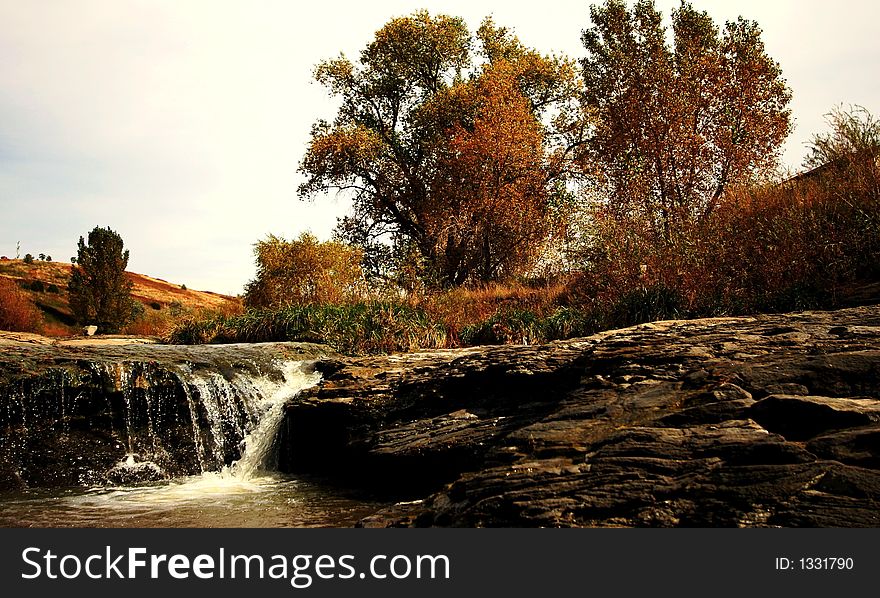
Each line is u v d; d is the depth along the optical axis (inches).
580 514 203.8
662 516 194.2
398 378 429.4
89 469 410.6
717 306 490.3
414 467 350.9
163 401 443.5
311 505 334.0
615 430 240.7
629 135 847.7
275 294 881.5
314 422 430.9
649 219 648.4
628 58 900.6
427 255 1232.2
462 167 1152.2
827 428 209.2
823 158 561.3
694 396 245.3
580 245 692.1
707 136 829.8
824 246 468.4
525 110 1206.3
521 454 248.7
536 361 360.5
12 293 1186.6
